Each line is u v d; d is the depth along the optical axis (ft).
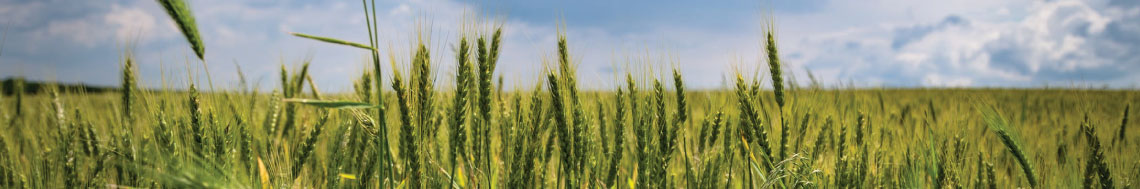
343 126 11.89
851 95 15.44
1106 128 15.07
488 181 10.18
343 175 11.01
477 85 9.93
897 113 20.16
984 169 12.31
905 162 13.05
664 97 10.63
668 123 10.77
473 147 10.70
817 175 11.59
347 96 14.73
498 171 11.94
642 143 10.61
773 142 11.84
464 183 12.14
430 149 10.23
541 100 10.58
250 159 10.70
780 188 11.59
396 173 11.32
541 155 11.64
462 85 9.27
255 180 10.15
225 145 9.83
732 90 11.52
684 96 10.61
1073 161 13.17
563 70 10.21
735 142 12.28
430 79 8.96
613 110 13.74
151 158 9.63
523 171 10.43
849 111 13.57
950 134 12.89
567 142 9.99
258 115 15.90
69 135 11.93
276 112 15.72
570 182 10.68
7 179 11.23
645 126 10.64
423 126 9.01
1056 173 13.34
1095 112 13.24
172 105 10.90
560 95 9.86
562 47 10.25
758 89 11.09
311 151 11.23
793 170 11.16
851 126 13.24
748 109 10.64
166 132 9.99
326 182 12.01
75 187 11.39
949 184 11.47
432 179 10.52
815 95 14.38
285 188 10.39
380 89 7.60
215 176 8.08
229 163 9.64
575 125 10.15
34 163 12.03
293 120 15.89
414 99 8.87
